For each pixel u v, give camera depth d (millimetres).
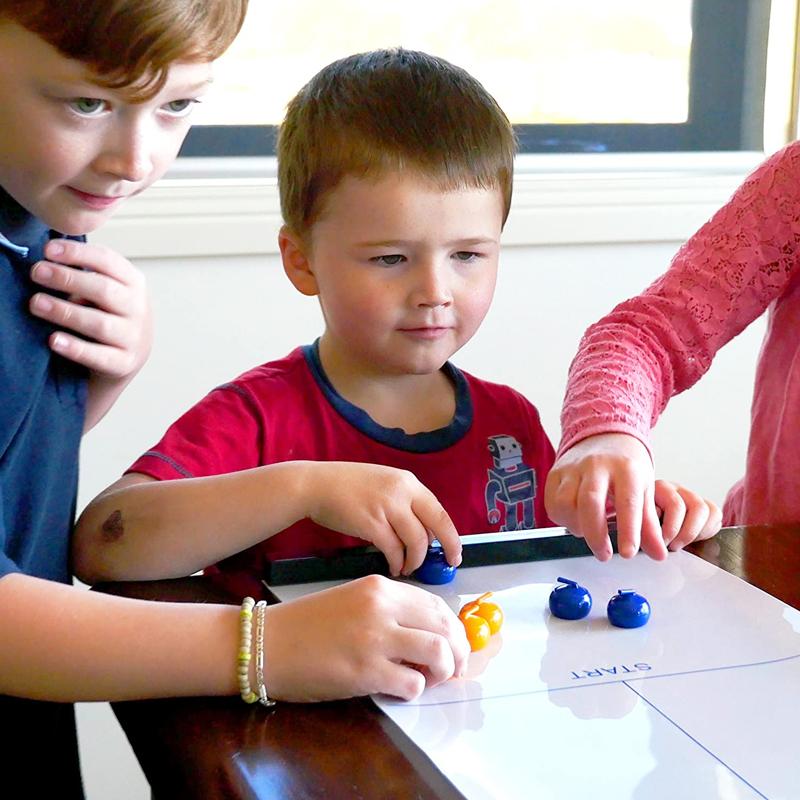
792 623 746
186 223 1575
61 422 896
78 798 982
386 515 816
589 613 758
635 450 911
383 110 1022
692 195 1784
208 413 1048
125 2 683
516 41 1782
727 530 916
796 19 1889
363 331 1045
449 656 657
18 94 720
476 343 1750
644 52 1846
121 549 847
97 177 766
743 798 553
